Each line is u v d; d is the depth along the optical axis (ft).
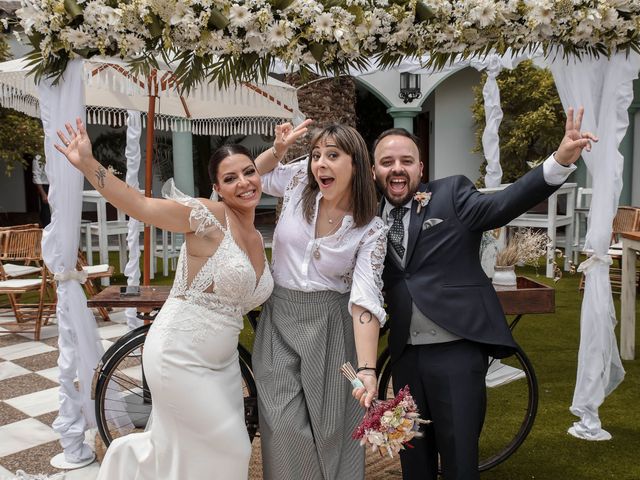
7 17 8.48
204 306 7.70
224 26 8.09
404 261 7.89
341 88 17.95
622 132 10.65
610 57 10.24
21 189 43.42
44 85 9.61
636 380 14.02
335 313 7.88
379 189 8.24
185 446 7.70
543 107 31.76
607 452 10.54
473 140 38.65
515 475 9.87
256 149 48.11
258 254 8.01
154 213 7.18
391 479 9.98
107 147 46.44
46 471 10.27
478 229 7.62
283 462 7.56
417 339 7.77
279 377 7.84
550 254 12.50
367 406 6.81
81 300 10.53
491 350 7.98
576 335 17.76
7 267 20.74
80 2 8.06
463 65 19.42
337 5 8.41
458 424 7.53
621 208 23.91
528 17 8.68
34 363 16.02
